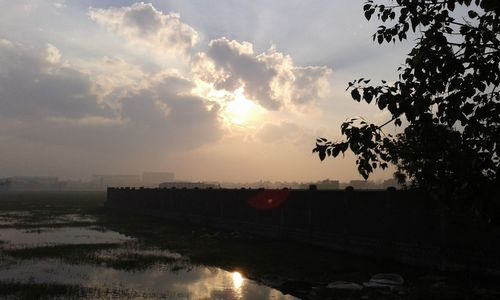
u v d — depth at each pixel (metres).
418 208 15.85
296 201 23.95
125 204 59.03
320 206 21.88
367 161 4.47
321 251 20.39
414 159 4.43
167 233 30.42
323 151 4.48
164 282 14.69
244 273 16.27
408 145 4.46
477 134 4.00
